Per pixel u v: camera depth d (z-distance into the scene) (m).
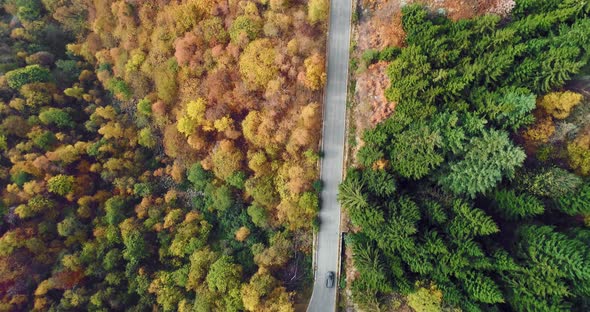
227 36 54.62
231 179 54.81
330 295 50.88
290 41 50.69
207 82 55.31
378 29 49.28
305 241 52.59
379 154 43.22
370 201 42.88
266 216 53.47
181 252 55.19
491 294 35.47
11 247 51.72
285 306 47.62
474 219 37.03
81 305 53.03
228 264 51.94
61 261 53.88
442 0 45.03
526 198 37.00
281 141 51.66
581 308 34.69
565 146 37.69
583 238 35.31
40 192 55.25
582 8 36.84
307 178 51.12
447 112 39.50
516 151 35.47
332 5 52.25
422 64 41.03
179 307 51.56
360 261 42.69
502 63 37.34
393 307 44.38
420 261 39.34
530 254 35.53
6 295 50.97
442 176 40.56
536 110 38.28
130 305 54.91
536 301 34.81
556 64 35.53
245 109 54.53
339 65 52.38
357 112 50.47
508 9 40.75
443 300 39.53
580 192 35.31
